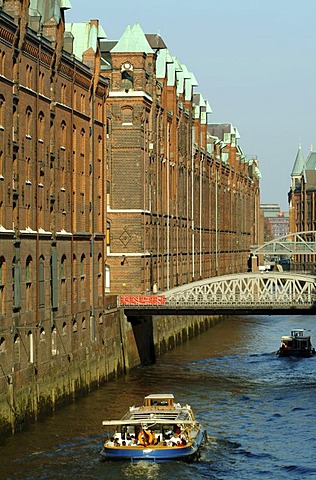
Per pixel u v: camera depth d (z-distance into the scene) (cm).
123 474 9169
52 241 12088
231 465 9600
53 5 12912
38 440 10331
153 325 17338
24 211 11206
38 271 11519
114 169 17050
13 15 10912
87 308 13475
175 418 10044
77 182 13312
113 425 10494
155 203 18400
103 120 14638
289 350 17662
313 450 10194
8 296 10550
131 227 17075
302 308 14862
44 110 11894
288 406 12431
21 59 11069
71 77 12962
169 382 14262
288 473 9350
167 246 19388
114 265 17125
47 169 12000
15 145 10894
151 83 17800
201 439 10231
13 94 10850
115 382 14212
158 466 9431
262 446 10356
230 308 15038
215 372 15438
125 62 17125
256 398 12975
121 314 15012
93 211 13912
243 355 17938
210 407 12350
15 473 9162
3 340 10375
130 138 17000
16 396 10650
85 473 9181
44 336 11681
